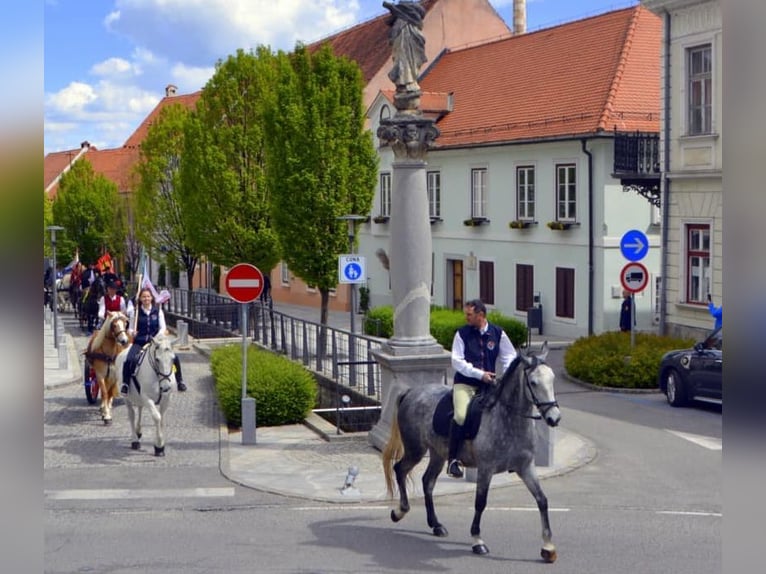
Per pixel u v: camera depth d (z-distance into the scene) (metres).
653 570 9.05
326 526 10.88
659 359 22.12
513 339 30.97
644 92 33.19
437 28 48.03
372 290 46.62
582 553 9.66
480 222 38.03
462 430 9.66
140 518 11.27
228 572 9.09
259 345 26.47
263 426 17.25
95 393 19.77
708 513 11.38
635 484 13.00
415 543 10.09
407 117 14.38
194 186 31.91
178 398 20.27
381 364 15.07
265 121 26.20
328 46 26.19
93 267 38.69
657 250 32.25
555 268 34.09
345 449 15.05
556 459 14.49
